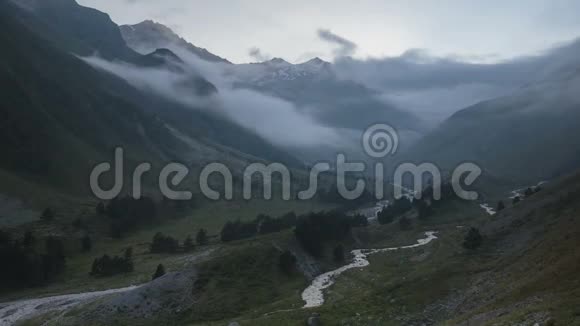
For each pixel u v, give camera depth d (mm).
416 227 175875
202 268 99750
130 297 86688
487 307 58000
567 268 55062
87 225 181000
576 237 65938
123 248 164500
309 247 126688
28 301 107750
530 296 53500
